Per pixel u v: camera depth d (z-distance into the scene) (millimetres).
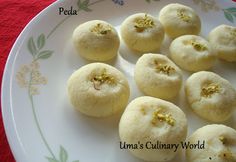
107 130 148
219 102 156
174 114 143
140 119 137
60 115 149
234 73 188
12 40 198
